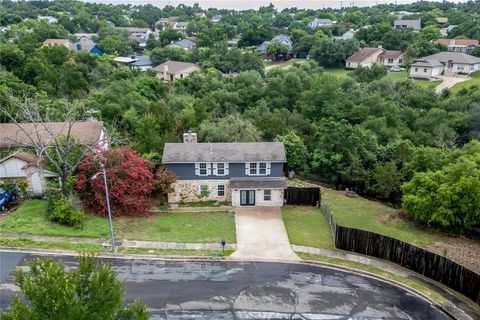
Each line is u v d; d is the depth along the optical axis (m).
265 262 24.98
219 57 88.44
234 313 20.33
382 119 47.12
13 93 46.91
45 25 115.19
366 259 25.77
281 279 23.31
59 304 10.77
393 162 36.75
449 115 52.41
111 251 25.14
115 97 52.59
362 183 38.34
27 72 57.03
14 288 21.05
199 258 25.08
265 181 33.16
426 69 81.44
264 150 33.91
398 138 44.28
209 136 42.28
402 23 136.75
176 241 26.91
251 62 84.44
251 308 20.73
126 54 112.62
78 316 10.93
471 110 52.16
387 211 33.75
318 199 33.59
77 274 12.05
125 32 138.12
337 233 26.69
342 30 133.75
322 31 121.25
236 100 59.53
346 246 26.70
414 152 35.94
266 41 118.81
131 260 24.52
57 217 27.64
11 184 31.39
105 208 29.59
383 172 35.59
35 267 12.05
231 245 26.75
